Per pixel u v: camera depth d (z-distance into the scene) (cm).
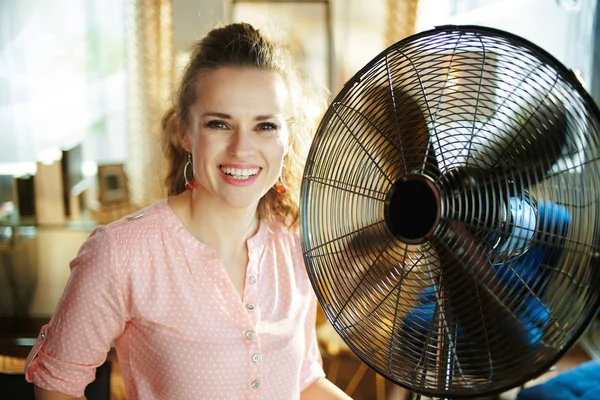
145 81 399
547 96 83
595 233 77
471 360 89
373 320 103
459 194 90
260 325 117
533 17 389
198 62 112
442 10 393
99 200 407
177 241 115
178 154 132
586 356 334
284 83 119
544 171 84
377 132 103
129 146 407
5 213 397
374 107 103
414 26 393
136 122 405
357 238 106
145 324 114
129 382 122
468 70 92
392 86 100
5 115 408
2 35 403
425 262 96
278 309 121
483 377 87
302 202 113
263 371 116
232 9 400
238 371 114
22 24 404
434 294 94
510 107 88
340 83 408
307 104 134
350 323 106
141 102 402
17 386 121
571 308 78
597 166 77
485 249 89
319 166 112
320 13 403
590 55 388
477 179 90
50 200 407
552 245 82
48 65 408
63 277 420
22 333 397
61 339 112
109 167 408
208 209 117
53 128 413
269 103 109
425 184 94
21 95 408
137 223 115
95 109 412
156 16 394
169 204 120
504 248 87
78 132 414
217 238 118
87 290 110
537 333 81
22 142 411
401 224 97
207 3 396
